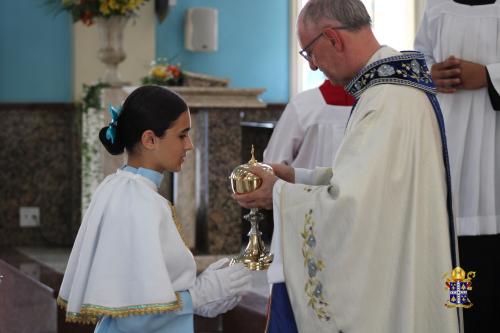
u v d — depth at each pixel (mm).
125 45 7285
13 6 7145
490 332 3008
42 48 7215
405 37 6668
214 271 2324
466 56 3047
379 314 2113
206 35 7453
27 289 4766
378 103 2182
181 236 2389
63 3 6168
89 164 6230
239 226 5527
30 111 7184
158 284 2137
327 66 2309
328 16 2252
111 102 5855
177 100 2371
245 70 7688
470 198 2988
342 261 2096
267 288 4418
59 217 7281
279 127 3383
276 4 7727
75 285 2246
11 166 7180
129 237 2203
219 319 4246
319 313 2150
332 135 3271
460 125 3002
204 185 5551
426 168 2182
